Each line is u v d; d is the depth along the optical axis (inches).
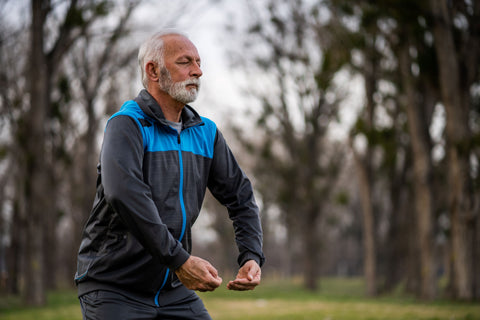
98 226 94.9
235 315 413.4
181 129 99.0
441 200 870.4
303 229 1111.6
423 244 668.7
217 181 105.7
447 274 788.0
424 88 689.6
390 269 972.6
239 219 104.7
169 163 95.0
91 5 629.6
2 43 668.7
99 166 93.1
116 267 94.0
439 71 625.6
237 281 95.9
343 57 786.8
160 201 93.6
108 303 92.9
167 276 96.8
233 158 108.0
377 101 808.9
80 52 859.4
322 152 1144.2
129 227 85.2
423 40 627.2
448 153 629.9
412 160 902.4
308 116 1000.2
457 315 392.2
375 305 531.8
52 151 887.7
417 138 680.4
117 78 951.0
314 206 1092.5
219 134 106.0
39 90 609.9
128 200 84.5
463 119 608.4
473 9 600.4
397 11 606.9
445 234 847.1
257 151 1147.9
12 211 934.4
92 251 96.3
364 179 874.8
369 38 728.3
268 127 1045.2
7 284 929.5
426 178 674.8
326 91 938.7
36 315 443.5
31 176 608.1
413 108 682.2
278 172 1127.0
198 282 83.9
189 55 96.0
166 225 91.5
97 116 958.4
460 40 611.8
